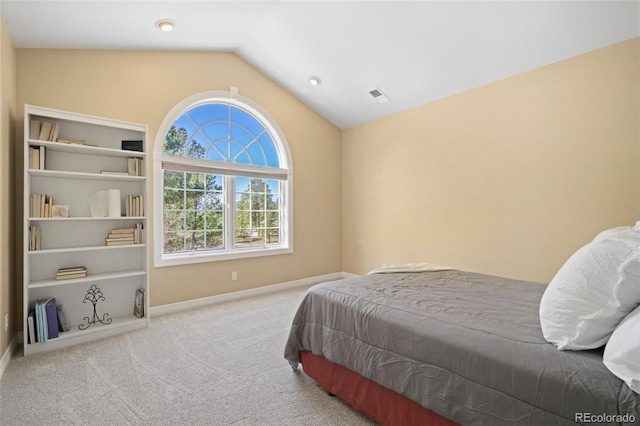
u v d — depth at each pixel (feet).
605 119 8.71
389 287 6.98
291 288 15.14
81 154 9.67
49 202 8.77
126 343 8.86
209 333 9.60
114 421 5.60
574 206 9.32
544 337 4.00
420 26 9.80
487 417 3.81
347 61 12.19
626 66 8.36
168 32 10.34
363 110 15.06
